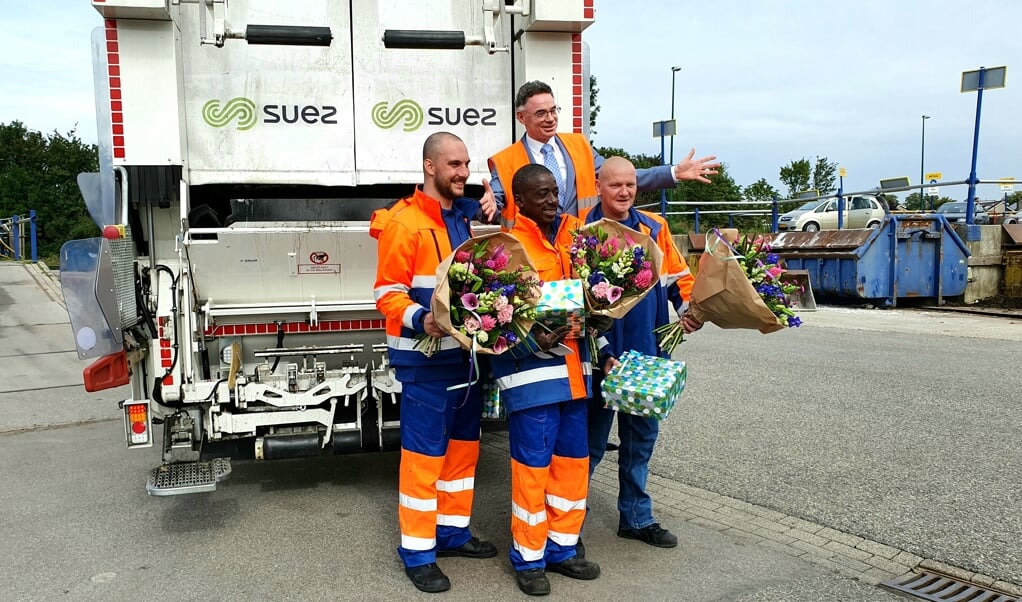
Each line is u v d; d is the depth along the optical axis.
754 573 3.66
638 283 3.42
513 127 5.23
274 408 4.43
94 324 4.23
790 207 30.31
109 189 4.51
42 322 13.89
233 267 4.39
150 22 4.27
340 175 4.95
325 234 4.43
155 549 4.16
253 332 4.59
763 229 24.28
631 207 3.90
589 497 4.85
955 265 14.56
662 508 4.55
